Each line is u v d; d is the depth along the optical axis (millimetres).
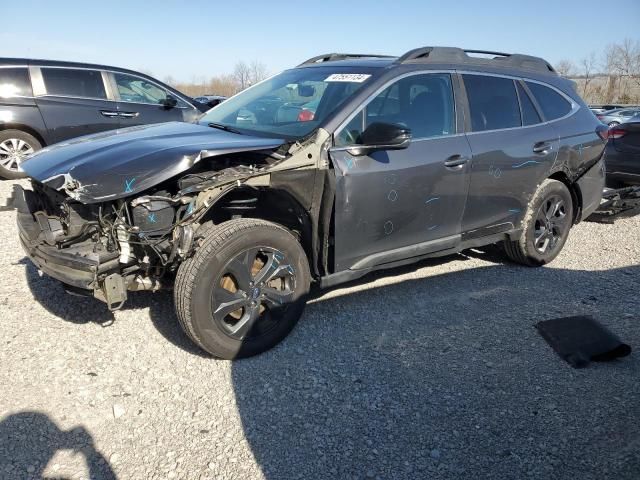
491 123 4492
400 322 3957
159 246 3096
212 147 3262
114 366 3262
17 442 2584
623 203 6945
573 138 5121
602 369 3404
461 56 4492
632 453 2646
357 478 2455
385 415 2893
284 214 3619
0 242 5371
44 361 3277
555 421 2875
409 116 3982
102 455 2539
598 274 5098
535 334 3828
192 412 2869
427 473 2498
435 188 4039
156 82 9227
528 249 5016
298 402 2979
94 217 3176
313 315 4008
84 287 3012
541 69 5223
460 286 4676
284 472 2473
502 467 2543
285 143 3553
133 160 3113
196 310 3121
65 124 8438
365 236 3783
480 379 3248
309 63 5043
